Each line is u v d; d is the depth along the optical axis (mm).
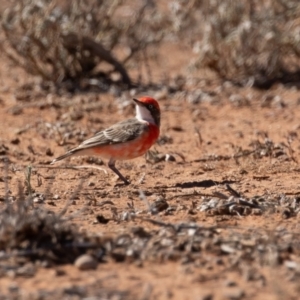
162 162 22578
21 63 33812
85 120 28047
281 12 33688
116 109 29703
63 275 12594
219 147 24406
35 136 25797
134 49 34375
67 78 33375
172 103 30781
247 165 21656
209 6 34000
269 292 11898
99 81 32938
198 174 21047
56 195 18344
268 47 33625
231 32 33688
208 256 13422
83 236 13906
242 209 16484
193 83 33812
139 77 33844
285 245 13742
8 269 12719
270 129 26594
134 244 13883
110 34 33875
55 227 13680
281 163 22047
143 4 35469
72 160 22609
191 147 24453
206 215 16312
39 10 32031
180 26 34750
